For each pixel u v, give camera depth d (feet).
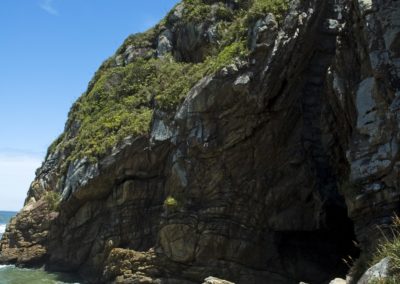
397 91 43.78
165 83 85.46
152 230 76.28
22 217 99.09
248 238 69.05
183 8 98.53
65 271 87.71
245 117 67.41
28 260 93.09
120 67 100.83
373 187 44.52
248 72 65.77
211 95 67.97
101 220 83.05
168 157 75.87
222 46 75.51
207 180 70.23
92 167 80.28
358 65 50.83
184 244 69.21
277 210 70.54
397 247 30.60
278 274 69.21
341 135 58.54
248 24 68.85
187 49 93.56
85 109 99.66
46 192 104.06
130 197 78.02
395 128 43.14
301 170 70.33
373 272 30.12
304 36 65.82
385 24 46.11
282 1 66.74
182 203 70.74
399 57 44.70
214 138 68.64
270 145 69.56
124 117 84.02
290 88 67.92
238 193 69.72
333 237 73.26
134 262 71.92
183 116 71.46
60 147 107.14
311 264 71.00
